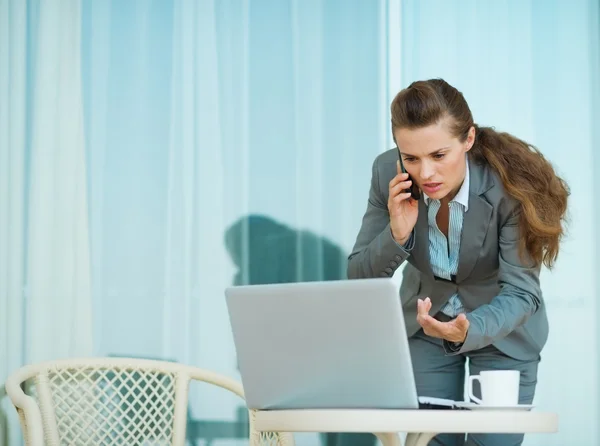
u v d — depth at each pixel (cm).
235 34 414
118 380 400
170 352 404
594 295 408
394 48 414
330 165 411
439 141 286
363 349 237
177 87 411
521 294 301
